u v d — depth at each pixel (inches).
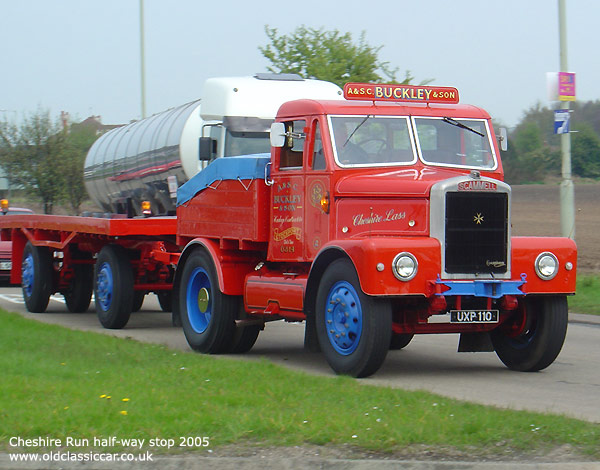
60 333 486.6
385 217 394.9
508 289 387.5
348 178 408.8
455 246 380.2
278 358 460.4
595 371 419.8
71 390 318.7
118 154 841.5
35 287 685.3
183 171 700.0
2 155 1492.4
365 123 419.5
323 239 413.4
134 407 291.0
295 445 253.0
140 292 674.8
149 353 418.0
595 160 2674.7
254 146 639.1
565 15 722.2
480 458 242.7
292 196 431.8
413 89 432.8
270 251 445.7
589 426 273.4
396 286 371.2
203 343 472.7
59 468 242.2
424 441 255.1
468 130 435.2
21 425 268.4
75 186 1503.4
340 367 389.7
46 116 1496.1
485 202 386.0
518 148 2763.3
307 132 423.8
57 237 692.7
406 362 448.1
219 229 474.9
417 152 423.2
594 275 815.7
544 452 247.6
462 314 387.5
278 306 437.4
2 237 761.6
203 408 289.9
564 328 407.2
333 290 396.2
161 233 565.6
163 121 754.2
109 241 603.5
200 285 489.4
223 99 645.9
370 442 251.9
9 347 433.1
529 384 381.1
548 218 1600.6
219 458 241.6
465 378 396.8
